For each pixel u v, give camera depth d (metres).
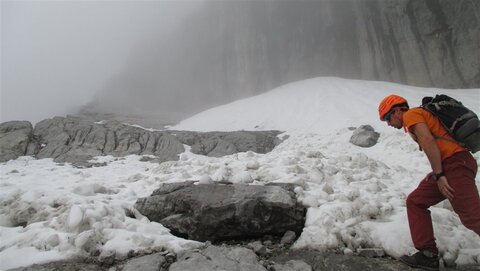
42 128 16.59
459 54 24.34
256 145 15.87
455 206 2.51
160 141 16.09
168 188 4.48
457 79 24.30
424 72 26.47
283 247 3.43
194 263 2.83
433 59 25.91
